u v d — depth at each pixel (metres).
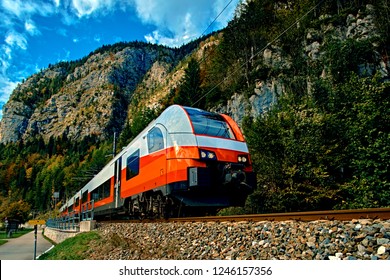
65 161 141.25
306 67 33.38
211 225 7.14
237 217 7.18
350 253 4.10
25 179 137.50
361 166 14.14
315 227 4.93
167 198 9.79
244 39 47.03
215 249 6.11
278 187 15.45
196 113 10.03
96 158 93.69
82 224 18.56
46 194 108.12
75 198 31.47
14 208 59.12
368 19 31.39
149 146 10.96
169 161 9.30
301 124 15.76
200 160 8.92
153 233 9.20
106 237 12.78
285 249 4.98
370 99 14.75
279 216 6.21
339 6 37.94
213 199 9.37
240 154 9.65
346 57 27.31
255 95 35.03
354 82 16.55
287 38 38.62
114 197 15.47
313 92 20.58
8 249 22.31
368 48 27.91
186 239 7.35
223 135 9.80
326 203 15.27
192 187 8.68
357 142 14.53
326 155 15.02
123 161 14.27
